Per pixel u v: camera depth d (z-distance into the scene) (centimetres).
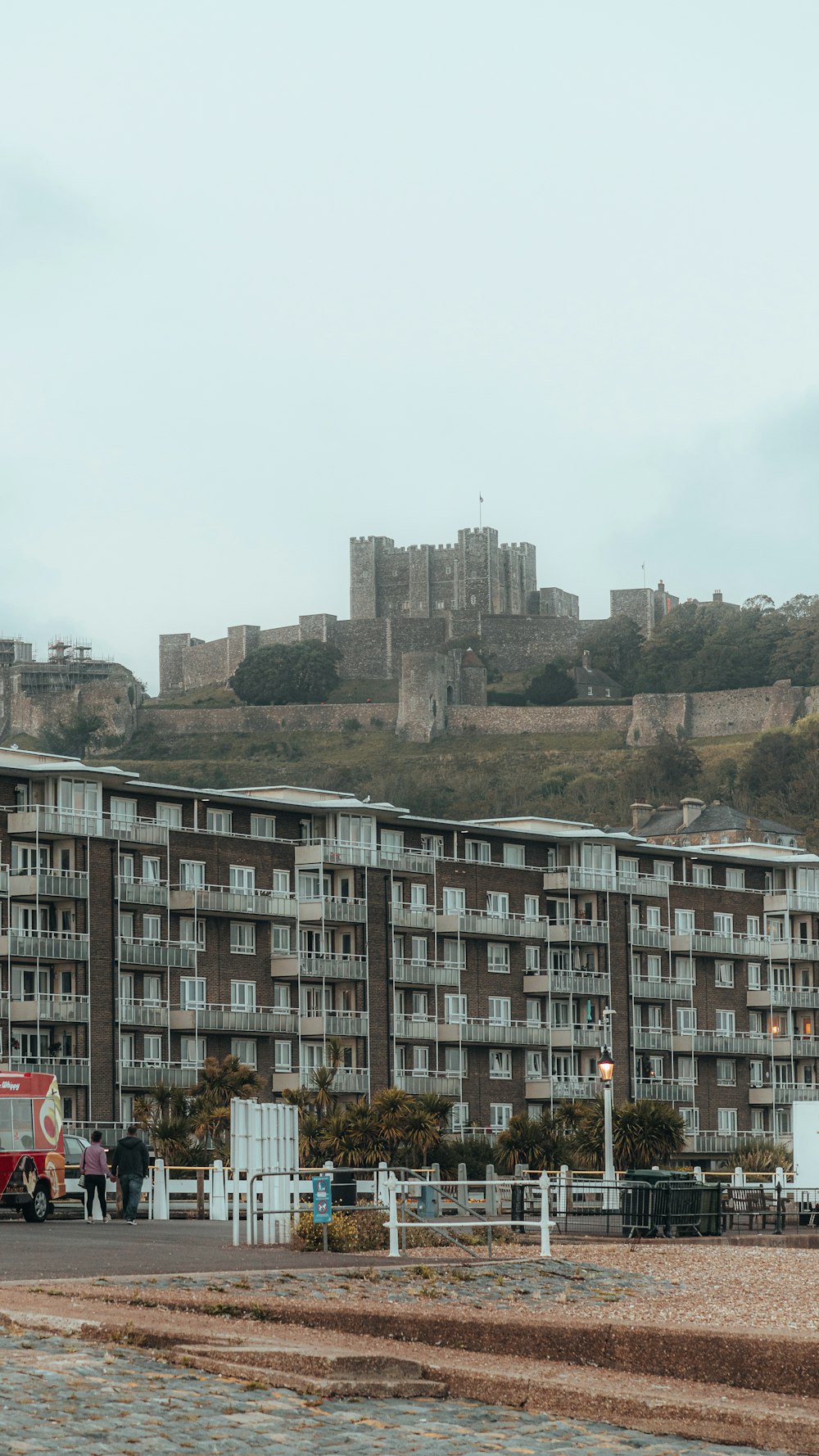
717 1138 16612
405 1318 3256
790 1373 2834
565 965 16988
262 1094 14500
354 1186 6375
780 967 18725
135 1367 2828
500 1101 16088
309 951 15288
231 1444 2403
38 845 13662
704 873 18588
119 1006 13688
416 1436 2503
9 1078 6756
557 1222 6638
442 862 16200
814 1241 6456
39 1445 2308
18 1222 6744
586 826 18262
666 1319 3750
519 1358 3102
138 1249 4947
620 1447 2489
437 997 15912
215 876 14712
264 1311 3391
